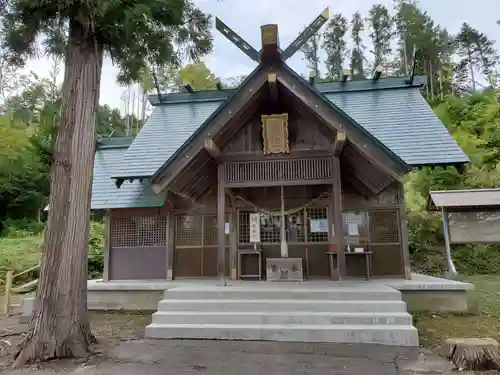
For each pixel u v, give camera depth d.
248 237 9.71
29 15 5.60
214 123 7.59
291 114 8.27
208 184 9.66
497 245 14.02
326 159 7.95
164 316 6.33
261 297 6.66
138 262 9.95
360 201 9.33
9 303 9.34
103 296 8.84
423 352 5.11
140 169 10.14
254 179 8.10
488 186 15.39
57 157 5.54
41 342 4.93
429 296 7.60
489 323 6.67
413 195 15.81
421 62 40.34
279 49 7.33
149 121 12.30
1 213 24.91
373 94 11.81
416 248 14.33
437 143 9.38
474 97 24.33
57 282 5.20
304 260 9.41
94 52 5.94
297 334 5.79
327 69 50.44
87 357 5.01
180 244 9.93
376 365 4.57
